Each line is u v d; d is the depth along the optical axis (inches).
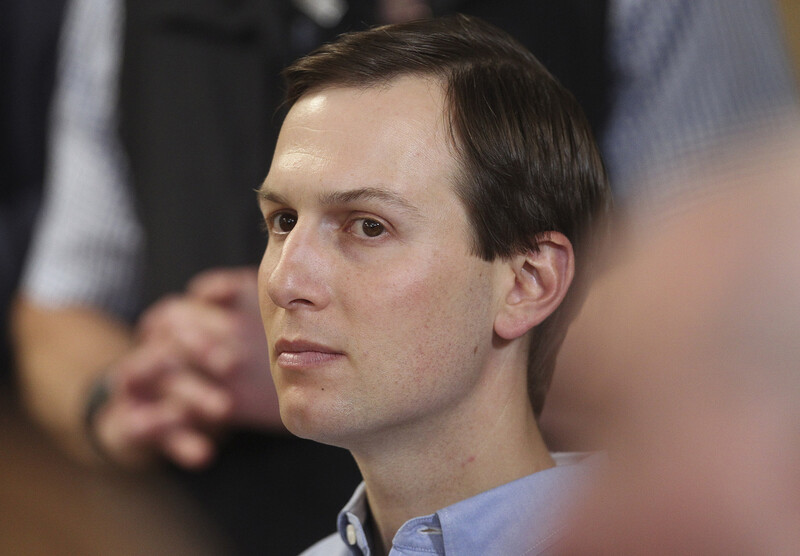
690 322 26.2
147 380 189.3
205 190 208.1
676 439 25.9
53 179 239.5
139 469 197.9
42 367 216.2
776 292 25.6
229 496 192.4
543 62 196.7
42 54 284.2
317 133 107.3
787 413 25.2
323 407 102.7
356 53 112.3
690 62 195.2
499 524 105.7
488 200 106.9
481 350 108.0
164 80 213.9
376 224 103.9
